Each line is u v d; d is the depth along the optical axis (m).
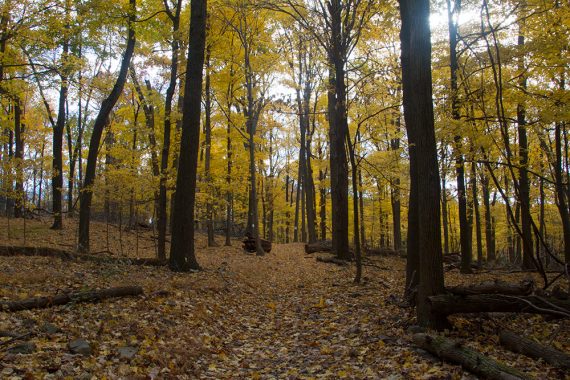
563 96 9.72
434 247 6.41
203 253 17.56
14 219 20.78
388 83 11.66
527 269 14.37
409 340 5.93
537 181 18.25
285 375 5.04
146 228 24.77
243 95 21.77
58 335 4.96
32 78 14.08
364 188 20.70
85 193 13.19
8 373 3.76
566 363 4.68
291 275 13.79
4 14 10.86
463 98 10.77
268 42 18.36
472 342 5.78
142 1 13.23
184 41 13.60
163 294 7.72
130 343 5.14
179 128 18.02
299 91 23.62
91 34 12.89
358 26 11.88
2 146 26.70
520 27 11.63
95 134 13.20
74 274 8.46
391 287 10.55
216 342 6.18
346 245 16.31
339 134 15.77
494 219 26.28
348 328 7.01
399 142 19.14
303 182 31.14
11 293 6.28
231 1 14.23
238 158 20.50
